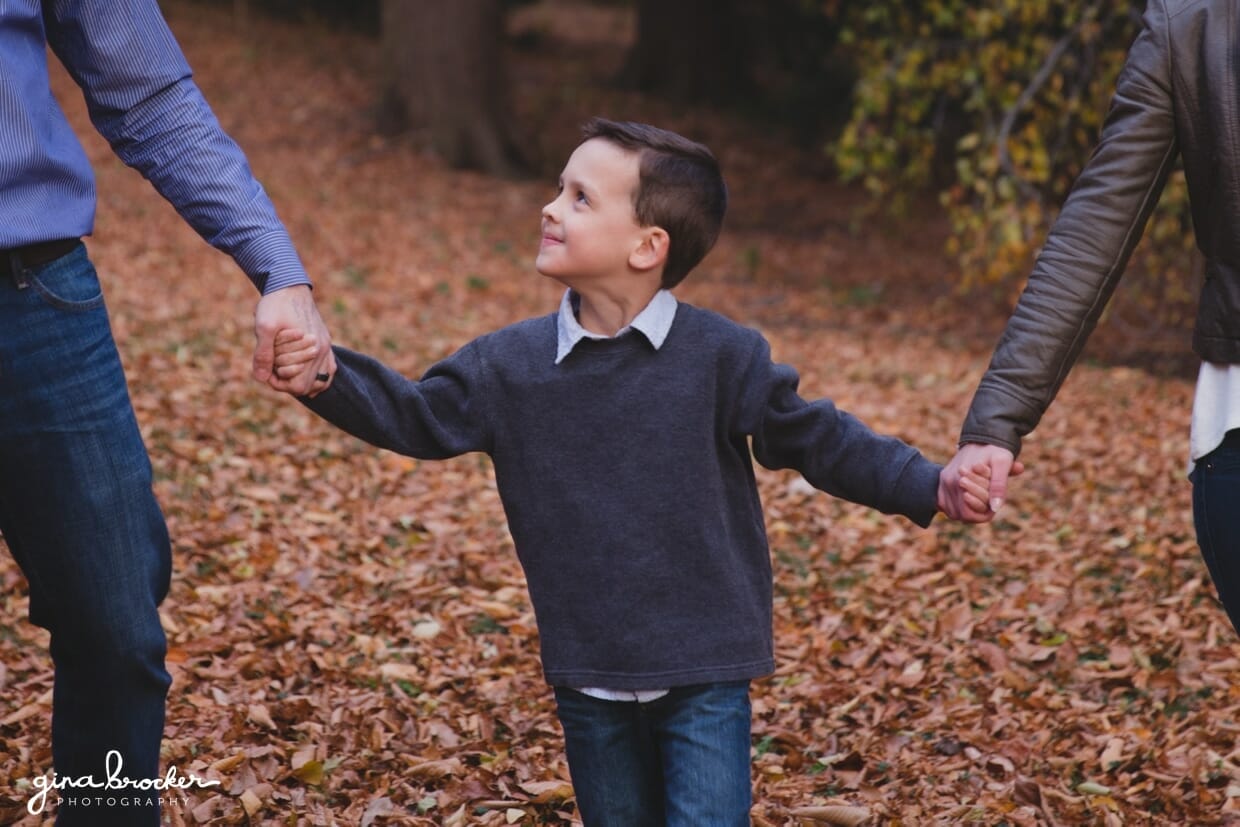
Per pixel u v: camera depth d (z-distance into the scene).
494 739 3.97
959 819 3.46
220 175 2.51
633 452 2.38
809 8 14.88
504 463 2.45
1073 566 5.92
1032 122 10.60
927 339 12.66
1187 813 3.51
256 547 5.47
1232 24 2.21
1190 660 4.58
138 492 2.40
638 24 25.41
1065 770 3.84
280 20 25.16
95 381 2.35
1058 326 2.38
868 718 4.25
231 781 3.44
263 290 2.46
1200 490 2.27
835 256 17.03
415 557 5.68
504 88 19.12
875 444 2.44
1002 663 4.69
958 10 10.95
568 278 2.46
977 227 10.19
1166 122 2.31
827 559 6.04
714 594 2.38
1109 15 10.25
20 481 2.32
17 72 2.24
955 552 6.15
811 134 23.12
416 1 18.59
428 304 12.08
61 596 2.37
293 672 4.31
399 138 18.84
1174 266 11.27
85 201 2.35
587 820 2.47
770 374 2.42
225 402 7.58
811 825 3.42
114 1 2.47
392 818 3.36
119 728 2.45
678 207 2.42
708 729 2.38
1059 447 8.24
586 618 2.38
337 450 7.07
